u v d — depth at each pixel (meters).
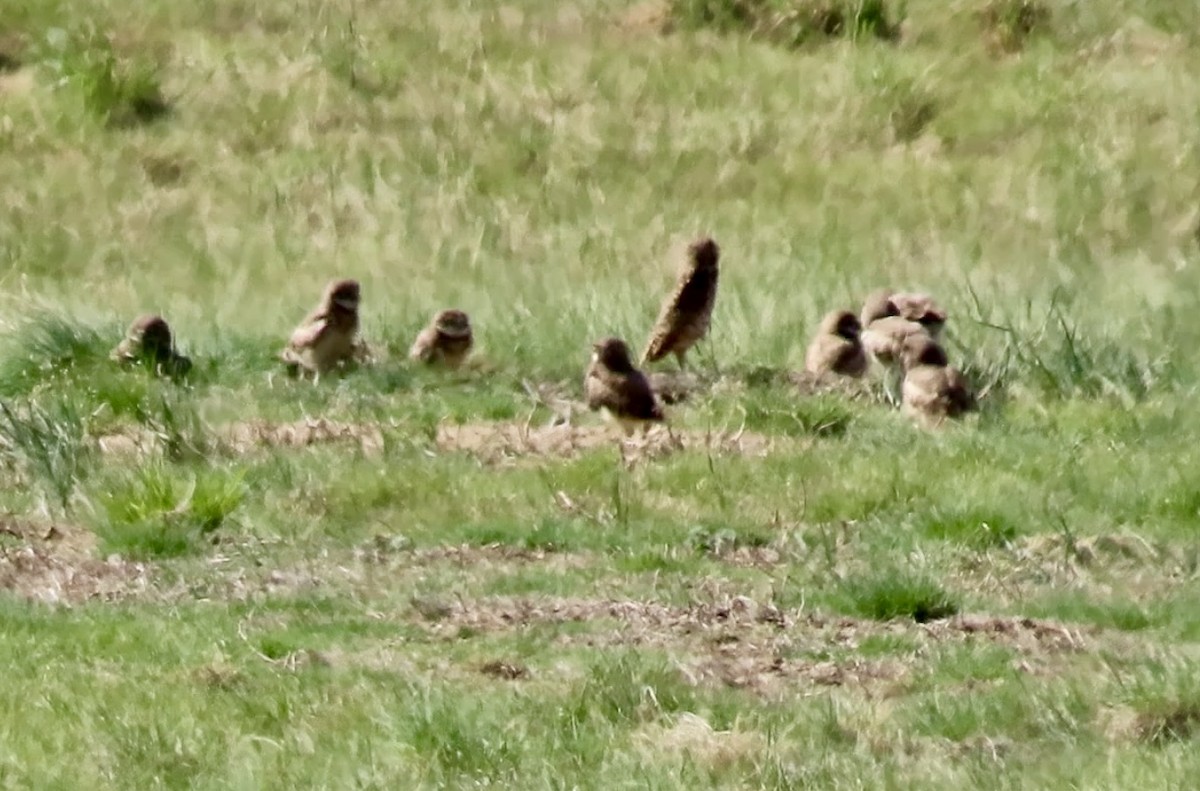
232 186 60.81
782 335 47.28
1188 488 34.28
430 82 66.56
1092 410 40.91
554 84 66.75
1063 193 60.81
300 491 33.81
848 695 25.05
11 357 42.50
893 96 65.88
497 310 49.47
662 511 33.34
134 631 26.75
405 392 42.50
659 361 44.94
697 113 65.56
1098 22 70.88
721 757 22.34
